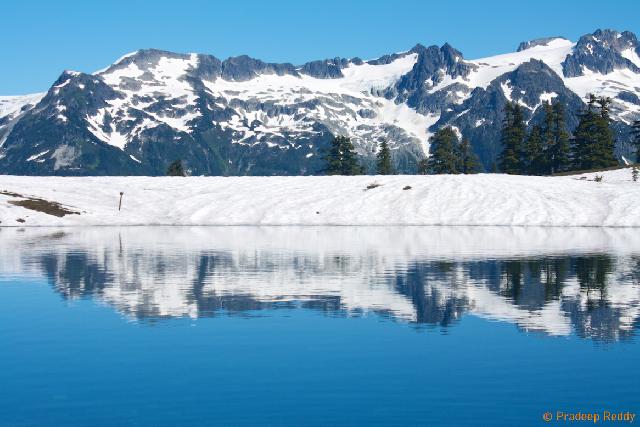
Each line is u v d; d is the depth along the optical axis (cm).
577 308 3450
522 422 1925
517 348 2675
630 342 2758
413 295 3850
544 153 17588
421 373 2356
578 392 2166
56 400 2105
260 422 1925
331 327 3042
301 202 10950
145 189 11944
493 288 4072
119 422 1930
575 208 10150
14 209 9994
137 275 4644
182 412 2003
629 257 5719
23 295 3853
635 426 1897
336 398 2114
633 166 13512
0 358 2541
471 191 10950
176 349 2666
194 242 7162
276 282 4341
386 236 8006
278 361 2500
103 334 2905
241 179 12675
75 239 7512
